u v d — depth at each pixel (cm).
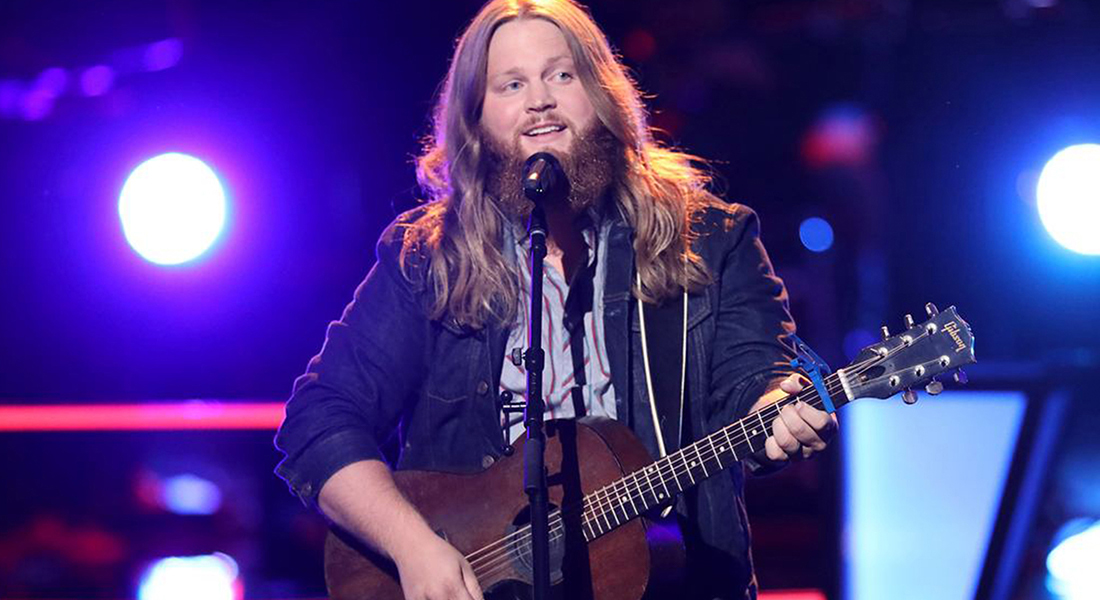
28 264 2342
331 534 1093
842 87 2661
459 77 1097
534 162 1013
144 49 2327
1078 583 1545
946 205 2555
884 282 2558
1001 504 1416
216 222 2284
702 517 1038
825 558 1440
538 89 1062
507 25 1084
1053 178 2114
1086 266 2411
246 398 2478
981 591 1413
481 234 1081
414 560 997
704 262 1059
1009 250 2508
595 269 1075
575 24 1082
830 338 2530
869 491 1438
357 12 2411
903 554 1430
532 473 934
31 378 2416
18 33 2284
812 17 2583
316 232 2458
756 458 1009
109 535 2175
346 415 1070
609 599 1014
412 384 1101
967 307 2509
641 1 2614
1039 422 1409
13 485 2211
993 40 2500
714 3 2617
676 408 1044
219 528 2180
